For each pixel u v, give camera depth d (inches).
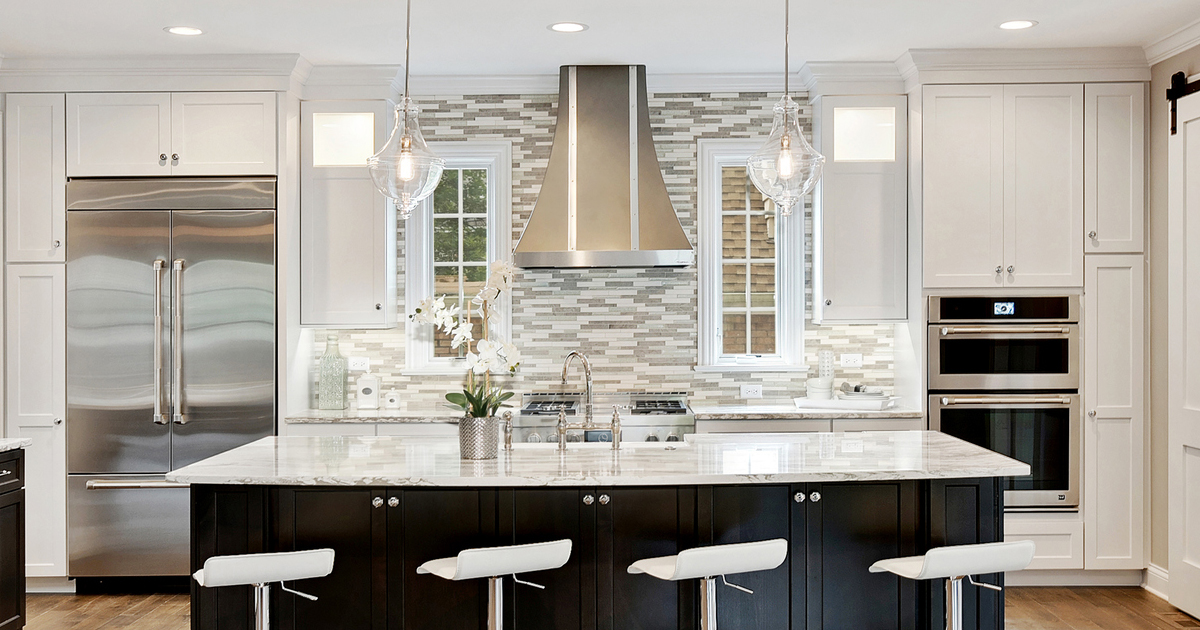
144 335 185.8
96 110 187.5
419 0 151.8
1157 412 181.6
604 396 208.4
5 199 187.6
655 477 111.0
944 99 185.2
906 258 192.7
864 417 184.5
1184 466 169.8
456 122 208.5
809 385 203.6
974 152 184.7
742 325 213.2
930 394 185.6
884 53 185.6
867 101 193.3
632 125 192.7
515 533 118.0
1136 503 183.9
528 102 208.2
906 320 193.5
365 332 210.4
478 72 200.7
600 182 189.3
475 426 124.6
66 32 168.6
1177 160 171.2
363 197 195.5
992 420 184.7
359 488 118.5
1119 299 184.2
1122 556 183.9
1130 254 184.4
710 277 208.2
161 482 185.2
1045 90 184.5
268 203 185.8
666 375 208.8
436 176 127.6
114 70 186.4
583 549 117.9
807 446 136.9
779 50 183.6
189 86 187.5
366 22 164.1
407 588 118.0
